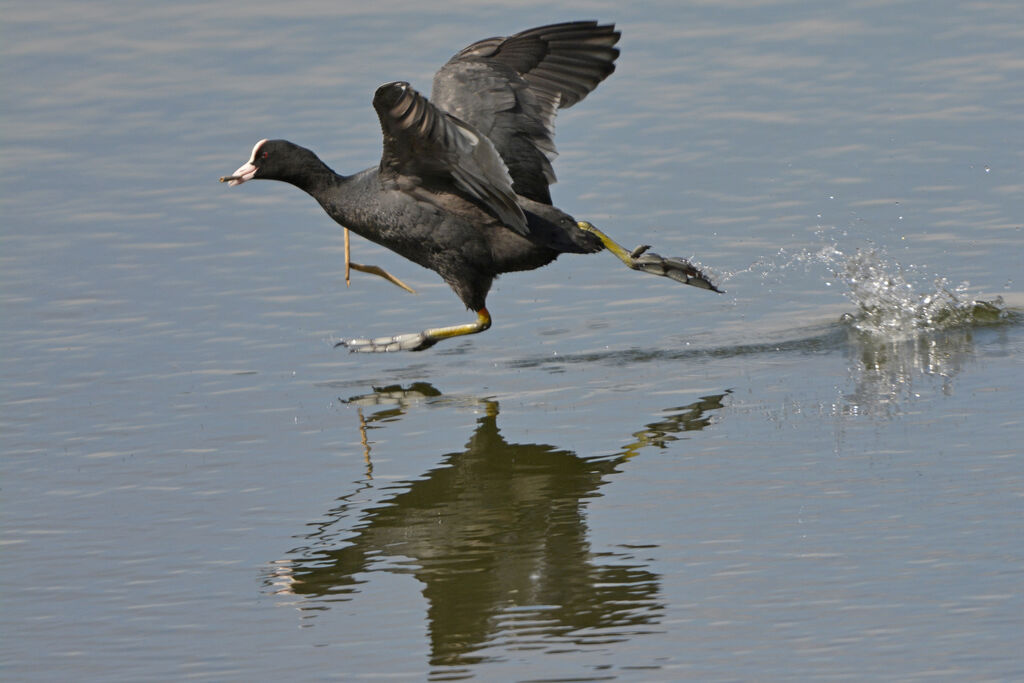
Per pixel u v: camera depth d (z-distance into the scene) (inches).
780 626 354.3
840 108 796.6
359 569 403.2
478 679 338.6
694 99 819.4
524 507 435.2
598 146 770.8
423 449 486.0
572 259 668.1
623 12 932.0
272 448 493.0
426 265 520.7
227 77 861.8
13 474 478.0
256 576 401.7
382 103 430.3
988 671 327.6
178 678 347.9
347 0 965.8
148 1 999.6
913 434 468.8
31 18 970.1
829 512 416.2
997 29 888.9
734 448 468.8
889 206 679.1
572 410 512.7
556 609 371.9
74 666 356.2
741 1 952.9
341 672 346.6
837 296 603.2
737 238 660.1
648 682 332.8
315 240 689.0
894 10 929.5
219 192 740.0
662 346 570.9
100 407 530.0
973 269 609.0
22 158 776.3
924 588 367.9
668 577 383.9
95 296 631.8
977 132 752.3
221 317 610.9
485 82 508.4
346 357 574.9
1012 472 434.0
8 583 403.2
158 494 460.1
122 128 807.7
